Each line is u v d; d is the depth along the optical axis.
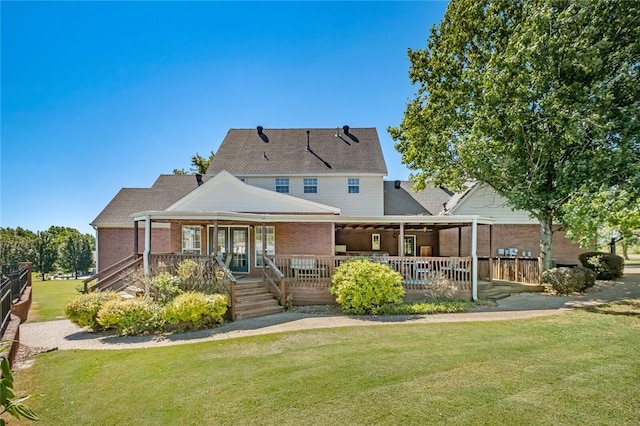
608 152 12.62
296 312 11.95
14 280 11.32
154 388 5.65
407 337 8.21
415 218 14.02
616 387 5.12
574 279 13.81
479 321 9.78
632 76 12.88
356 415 4.49
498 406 4.62
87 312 9.69
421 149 18.38
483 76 15.17
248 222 15.77
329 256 13.62
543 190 14.91
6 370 2.74
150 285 11.13
